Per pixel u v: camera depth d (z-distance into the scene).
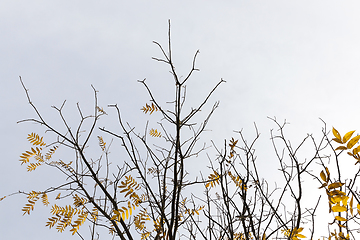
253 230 2.59
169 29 2.62
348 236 2.18
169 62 2.65
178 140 2.81
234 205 2.74
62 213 2.91
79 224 2.71
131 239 2.93
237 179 3.15
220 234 2.98
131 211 2.15
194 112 2.86
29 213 2.98
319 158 2.46
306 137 2.63
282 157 2.73
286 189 2.62
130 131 2.97
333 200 1.79
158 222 3.16
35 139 3.18
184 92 2.82
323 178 1.88
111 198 3.03
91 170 3.10
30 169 3.11
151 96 2.76
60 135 3.15
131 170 3.12
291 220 2.68
